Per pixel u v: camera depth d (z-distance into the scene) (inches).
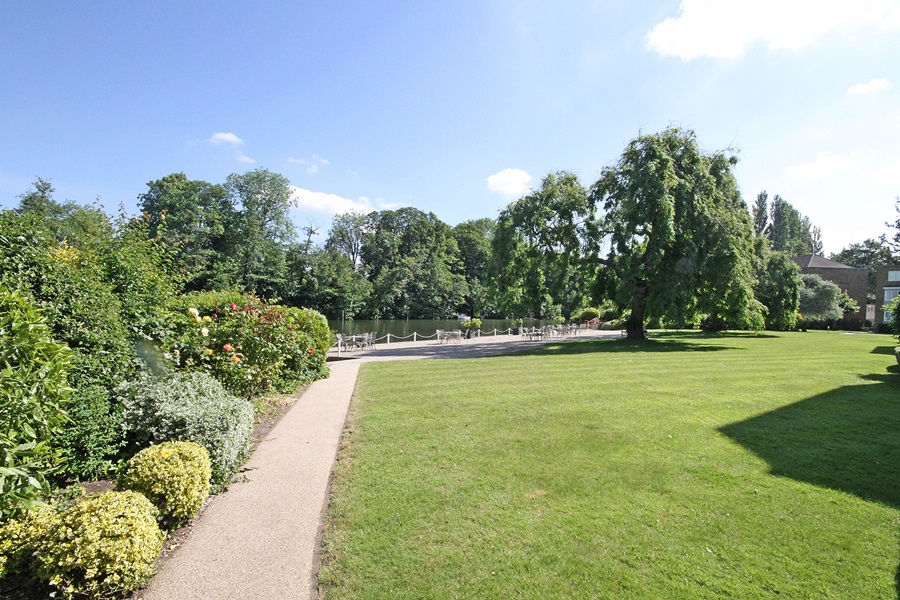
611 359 544.1
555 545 126.3
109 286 198.1
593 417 260.5
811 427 237.6
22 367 98.2
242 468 189.0
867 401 297.1
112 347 183.8
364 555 122.2
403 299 2198.6
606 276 872.9
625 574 113.4
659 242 702.5
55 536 103.0
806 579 110.8
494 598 104.9
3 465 94.5
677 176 749.9
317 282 1900.8
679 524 137.4
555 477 173.3
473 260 2662.4
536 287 823.1
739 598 104.3
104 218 275.7
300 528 138.7
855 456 193.8
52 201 1459.2
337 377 431.2
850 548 124.1
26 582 104.4
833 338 933.8
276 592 107.8
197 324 258.8
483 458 194.9
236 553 124.6
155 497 131.0
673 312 713.6
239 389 262.7
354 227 2420.0
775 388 344.2
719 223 722.2
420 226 2468.0
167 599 104.8
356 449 210.1
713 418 257.1
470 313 2464.3
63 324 163.2
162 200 1492.4
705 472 177.5
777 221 2411.4
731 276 713.6
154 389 180.2
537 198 818.2
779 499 153.7
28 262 159.6
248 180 1713.8
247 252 1670.8
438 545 126.7
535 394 327.0
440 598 105.0
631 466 184.2
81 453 156.4
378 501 154.2
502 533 132.8
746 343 783.1
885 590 106.2
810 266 1803.6
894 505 148.8
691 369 449.7
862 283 1723.7
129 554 103.7
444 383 383.2
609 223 821.9
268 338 298.8
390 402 310.8
